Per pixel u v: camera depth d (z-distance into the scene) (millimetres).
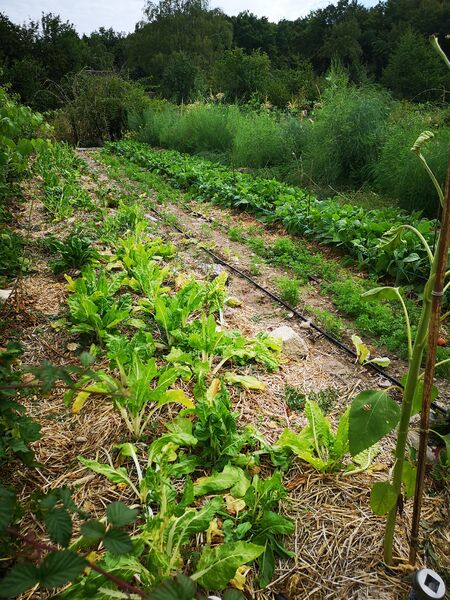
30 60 33125
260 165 14281
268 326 4660
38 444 2836
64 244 5719
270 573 2064
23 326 4215
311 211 7742
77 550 2088
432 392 1917
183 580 1010
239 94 24172
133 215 7770
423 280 5754
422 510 2461
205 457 2682
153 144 23047
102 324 3986
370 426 1721
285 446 2730
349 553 2209
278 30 64438
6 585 993
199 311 4691
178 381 3451
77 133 23844
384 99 13188
